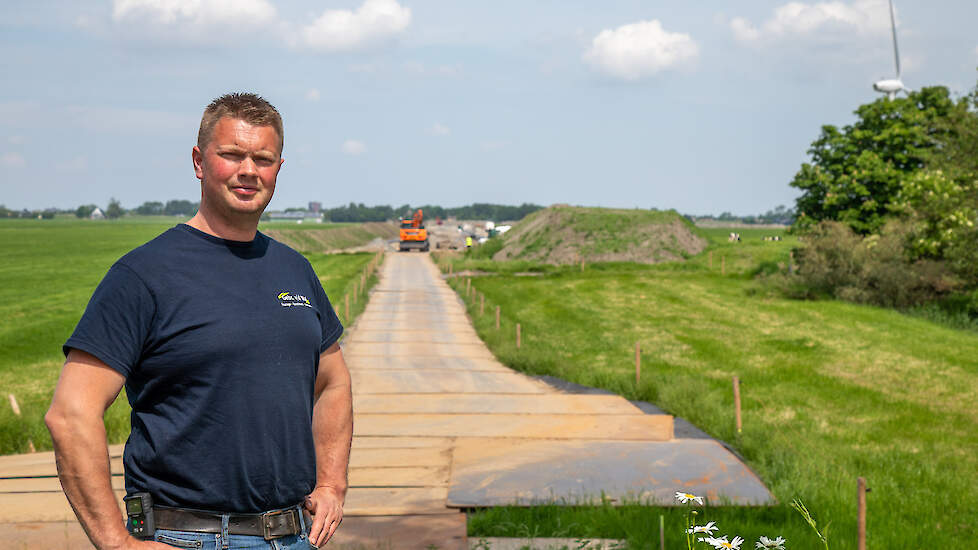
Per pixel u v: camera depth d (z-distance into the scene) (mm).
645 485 8898
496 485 8852
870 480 10211
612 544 7133
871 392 17219
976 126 33219
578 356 22609
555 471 9430
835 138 42594
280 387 2592
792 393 17000
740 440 11602
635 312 32312
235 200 2572
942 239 32062
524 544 7133
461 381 17609
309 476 2736
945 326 28625
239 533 2557
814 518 8125
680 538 7070
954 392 17359
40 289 45250
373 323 29125
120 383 2408
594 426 12062
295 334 2654
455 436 11422
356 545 6941
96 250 93875
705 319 29891
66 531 6840
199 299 2494
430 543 7059
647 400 15695
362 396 15008
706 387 15586
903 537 7801
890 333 26172
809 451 11188
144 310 2434
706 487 8852
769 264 50219
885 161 42062
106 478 2348
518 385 17203
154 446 2480
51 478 8812
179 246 2570
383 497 8461
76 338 2352
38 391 16734
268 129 2635
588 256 67750
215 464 2504
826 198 41750
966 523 8789
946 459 11812
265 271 2691
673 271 52844
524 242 76812
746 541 7031
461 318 31156
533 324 29172
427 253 86250
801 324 28328
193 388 2490
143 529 2467
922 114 41500
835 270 36000
